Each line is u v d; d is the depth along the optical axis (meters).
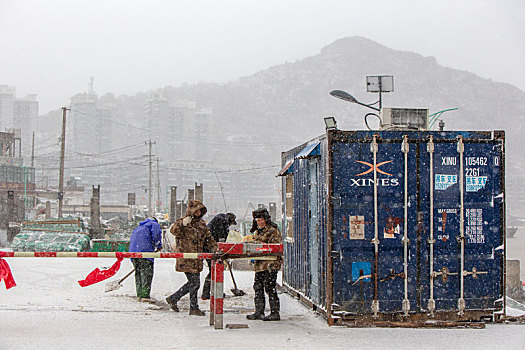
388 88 9.22
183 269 7.96
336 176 7.39
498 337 6.79
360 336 6.73
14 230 26.30
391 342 6.43
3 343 6.00
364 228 7.38
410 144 7.49
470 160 7.57
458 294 7.45
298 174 9.39
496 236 7.57
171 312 8.23
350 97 9.24
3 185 63.66
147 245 9.07
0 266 6.88
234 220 9.96
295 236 9.64
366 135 7.46
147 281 9.09
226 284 11.59
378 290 7.35
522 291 18.17
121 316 7.77
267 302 9.39
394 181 7.45
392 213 7.41
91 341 6.18
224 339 6.39
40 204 62.12
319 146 7.89
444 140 7.54
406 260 7.38
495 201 7.58
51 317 7.57
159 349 5.85
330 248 7.33
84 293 9.75
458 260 7.47
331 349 6.01
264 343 6.23
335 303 7.32
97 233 26.58
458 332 7.09
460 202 7.50
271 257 7.61
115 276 12.19
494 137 7.61
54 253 6.79
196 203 8.08
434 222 7.46
